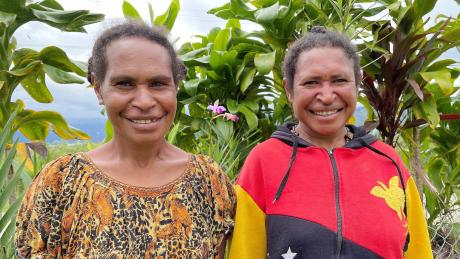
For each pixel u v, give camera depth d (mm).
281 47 3389
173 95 1324
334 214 1537
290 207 1567
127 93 1273
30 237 1261
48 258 1262
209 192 1403
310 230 1519
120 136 1326
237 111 3475
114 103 1271
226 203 1455
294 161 1645
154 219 1272
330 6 3318
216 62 3461
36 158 2229
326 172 1613
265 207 1628
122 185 1289
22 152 2754
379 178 1630
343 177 1604
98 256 1213
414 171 3166
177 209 1300
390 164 1681
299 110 1663
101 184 1278
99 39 1303
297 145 1669
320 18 3281
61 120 3299
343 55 1627
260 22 3258
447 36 2996
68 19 3172
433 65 3041
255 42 3643
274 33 3381
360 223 1525
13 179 1814
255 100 3684
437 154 3684
